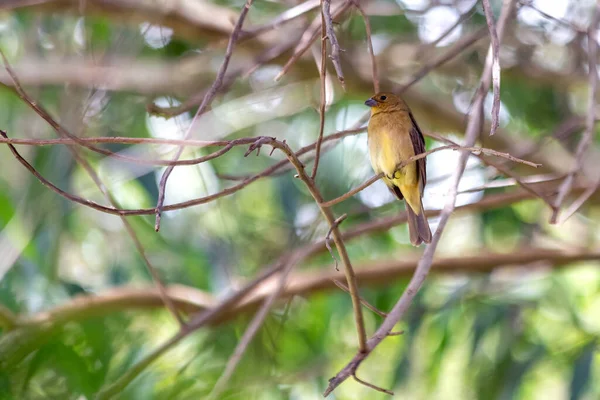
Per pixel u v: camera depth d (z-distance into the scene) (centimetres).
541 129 1453
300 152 759
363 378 1442
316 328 1312
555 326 1309
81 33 1383
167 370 1119
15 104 1358
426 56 1283
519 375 1184
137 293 1170
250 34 959
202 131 1310
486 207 1086
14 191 1333
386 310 1287
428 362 1304
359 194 1299
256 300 1196
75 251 1347
